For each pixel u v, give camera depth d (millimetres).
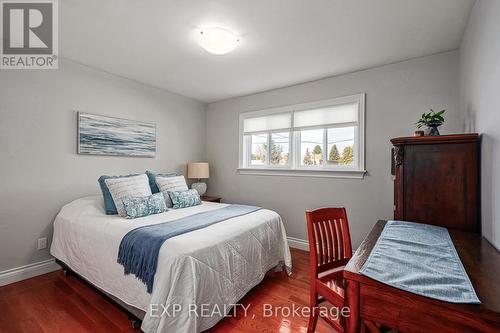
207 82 3262
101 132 2850
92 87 2789
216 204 3049
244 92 3689
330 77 3027
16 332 1605
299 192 3270
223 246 1729
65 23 1930
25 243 2318
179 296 1394
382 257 1020
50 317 1761
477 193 1486
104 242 1845
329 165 3113
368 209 2758
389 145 2629
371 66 2697
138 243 1623
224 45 2057
